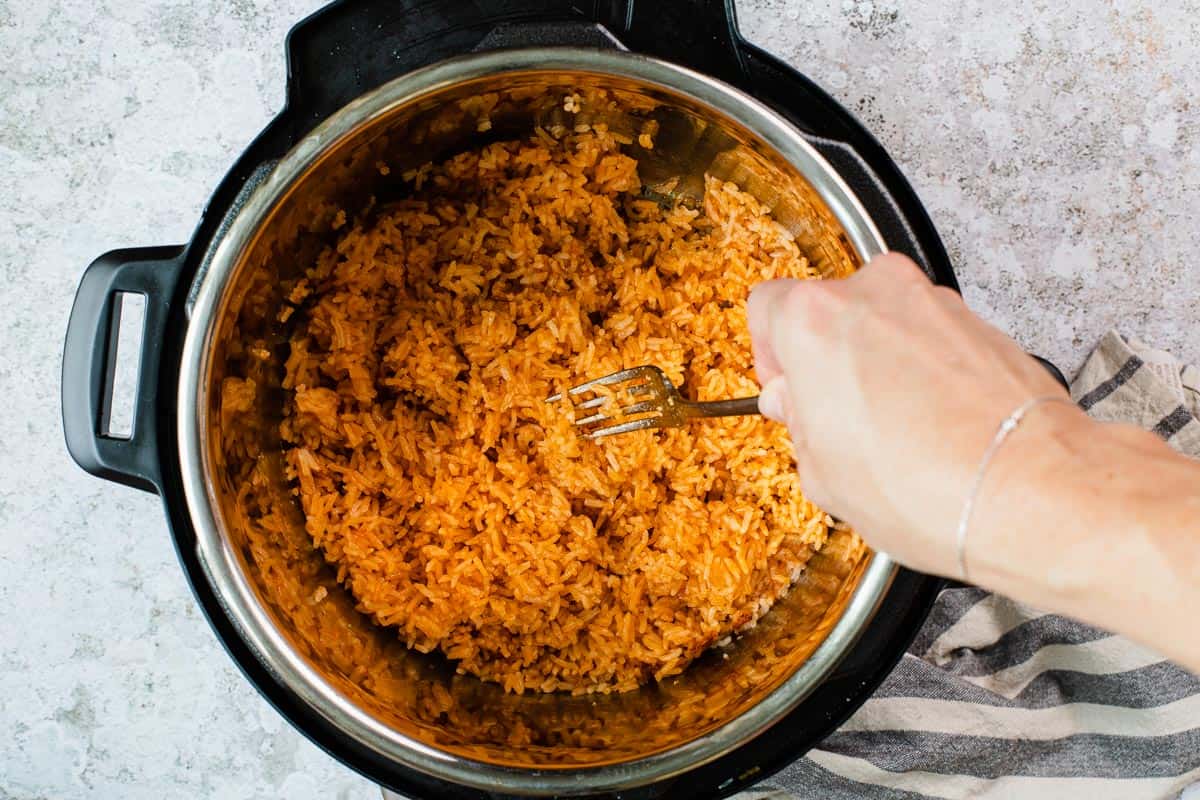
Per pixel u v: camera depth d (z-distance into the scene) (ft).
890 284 1.34
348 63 1.72
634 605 1.88
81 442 1.69
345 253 1.83
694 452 1.88
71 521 2.10
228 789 2.13
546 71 1.67
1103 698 2.03
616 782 1.65
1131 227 2.11
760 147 1.71
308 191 1.70
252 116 2.10
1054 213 2.11
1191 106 2.10
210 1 2.09
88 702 2.12
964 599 2.09
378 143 1.74
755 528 1.87
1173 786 2.02
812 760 2.01
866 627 1.66
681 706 1.82
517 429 1.87
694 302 1.91
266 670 1.71
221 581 1.65
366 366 1.86
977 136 2.10
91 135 2.09
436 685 1.87
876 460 1.29
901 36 2.09
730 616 1.87
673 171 1.90
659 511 1.88
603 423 1.85
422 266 1.88
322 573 1.84
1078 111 2.10
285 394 1.85
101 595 2.11
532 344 1.85
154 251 1.71
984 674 2.08
